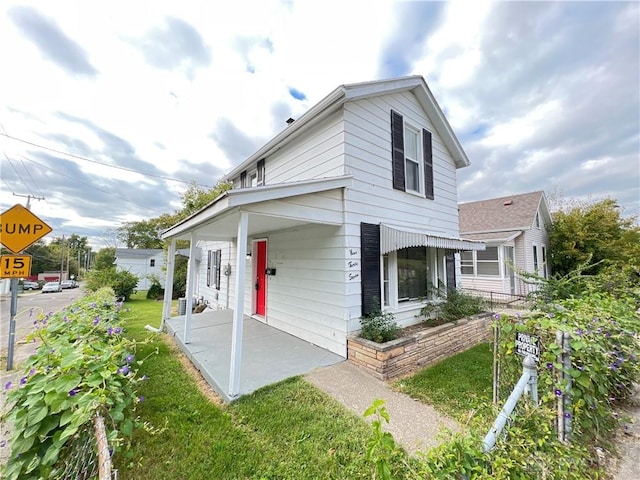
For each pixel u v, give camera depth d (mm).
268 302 9047
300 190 5152
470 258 17031
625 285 5957
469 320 7586
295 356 6117
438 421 3748
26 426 2203
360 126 6762
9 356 6016
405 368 5469
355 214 6445
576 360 2992
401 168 7809
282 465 2920
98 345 3295
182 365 5961
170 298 9555
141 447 3182
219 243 13789
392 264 7367
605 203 19062
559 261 18156
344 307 6117
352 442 3277
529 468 2020
